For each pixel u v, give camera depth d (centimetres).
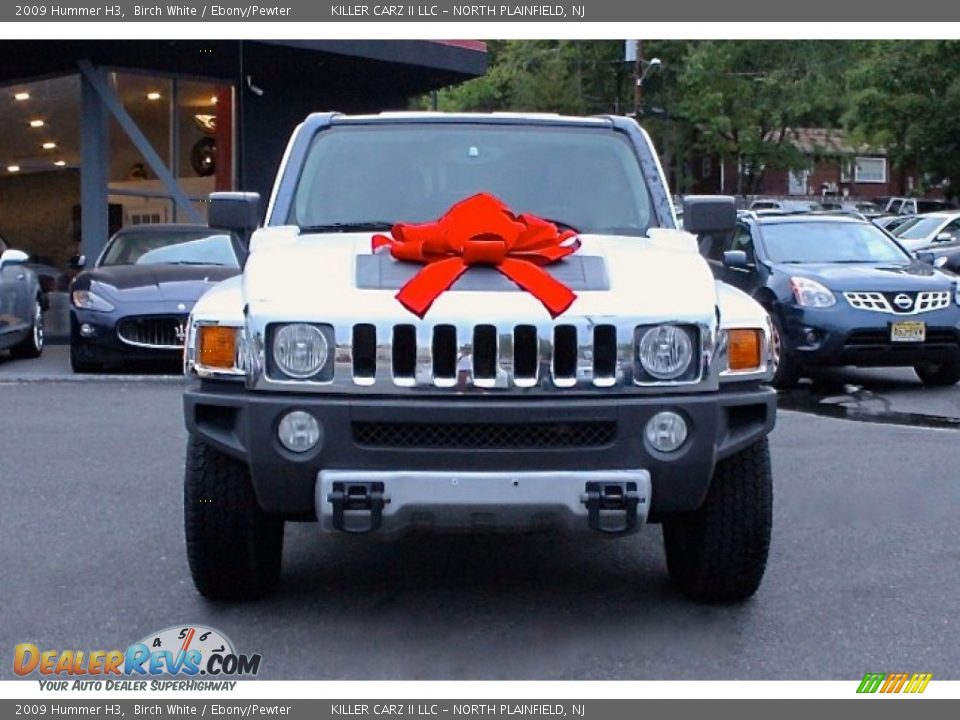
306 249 518
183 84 2023
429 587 562
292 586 562
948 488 757
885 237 1305
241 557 506
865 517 690
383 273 481
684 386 463
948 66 3328
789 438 927
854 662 472
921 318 1141
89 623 511
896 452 869
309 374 456
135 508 704
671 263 505
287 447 455
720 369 471
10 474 790
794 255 1259
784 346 1168
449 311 453
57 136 2184
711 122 4556
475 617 521
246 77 2039
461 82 2138
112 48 1823
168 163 2022
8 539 639
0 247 1512
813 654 480
